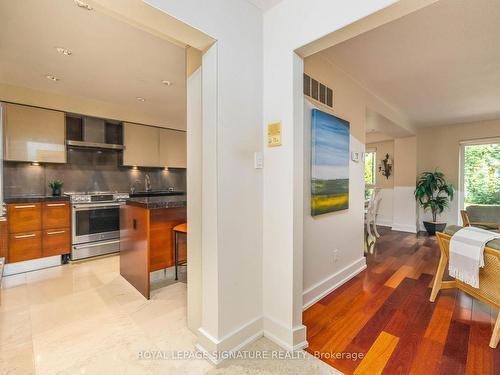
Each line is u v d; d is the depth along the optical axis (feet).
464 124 17.65
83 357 5.28
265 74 6.03
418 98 12.41
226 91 5.22
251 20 5.77
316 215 7.92
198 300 5.98
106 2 3.95
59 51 8.04
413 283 9.32
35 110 11.07
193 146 5.93
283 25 5.67
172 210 8.77
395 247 14.49
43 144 11.25
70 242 11.28
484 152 17.04
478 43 7.55
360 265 10.63
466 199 17.78
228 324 5.37
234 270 5.47
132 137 14.23
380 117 13.02
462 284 7.41
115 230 12.51
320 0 5.05
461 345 5.78
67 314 6.95
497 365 5.15
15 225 9.96
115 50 7.99
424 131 19.26
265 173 6.06
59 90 11.27
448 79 10.15
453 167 18.11
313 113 7.59
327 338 6.05
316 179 7.70
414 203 18.83
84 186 13.41
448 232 7.55
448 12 6.17
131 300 7.76
